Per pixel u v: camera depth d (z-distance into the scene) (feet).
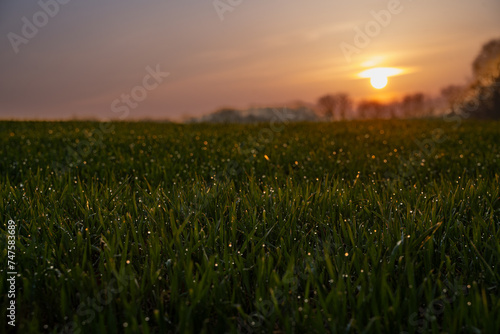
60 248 7.32
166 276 7.06
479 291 6.49
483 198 9.85
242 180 13.91
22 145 22.38
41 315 6.14
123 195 10.70
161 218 8.59
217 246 7.85
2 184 12.34
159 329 5.50
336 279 6.31
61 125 37.19
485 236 8.07
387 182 13.08
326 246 7.27
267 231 8.29
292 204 9.30
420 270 7.13
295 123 41.39
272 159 17.99
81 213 9.59
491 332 5.12
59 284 6.33
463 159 17.65
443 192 10.88
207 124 40.24
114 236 7.14
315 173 15.42
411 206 10.01
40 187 11.64
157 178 14.26
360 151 20.83
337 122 43.65
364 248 7.63
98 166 16.08
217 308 5.81
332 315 5.56
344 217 9.24
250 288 6.72
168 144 23.49
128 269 6.50
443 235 8.12
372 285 6.04
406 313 5.77
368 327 5.16
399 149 22.26
